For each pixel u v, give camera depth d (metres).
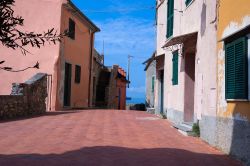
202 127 11.04
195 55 12.79
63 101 21.83
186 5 13.91
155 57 19.89
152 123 15.16
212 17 10.21
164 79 18.27
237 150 8.18
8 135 10.53
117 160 7.73
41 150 8.58
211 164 7.74
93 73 30.06
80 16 23.98
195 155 8.60
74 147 8.99
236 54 8.45
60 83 21.12
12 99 15.08
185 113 13.70
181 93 14.15
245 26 7.79
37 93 17.70
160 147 9.40
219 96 9.53
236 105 8.38
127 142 9.96
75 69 24.33
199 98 11.71
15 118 14.85
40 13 20.98
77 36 24.50
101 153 8.37
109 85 33.47
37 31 20.89
